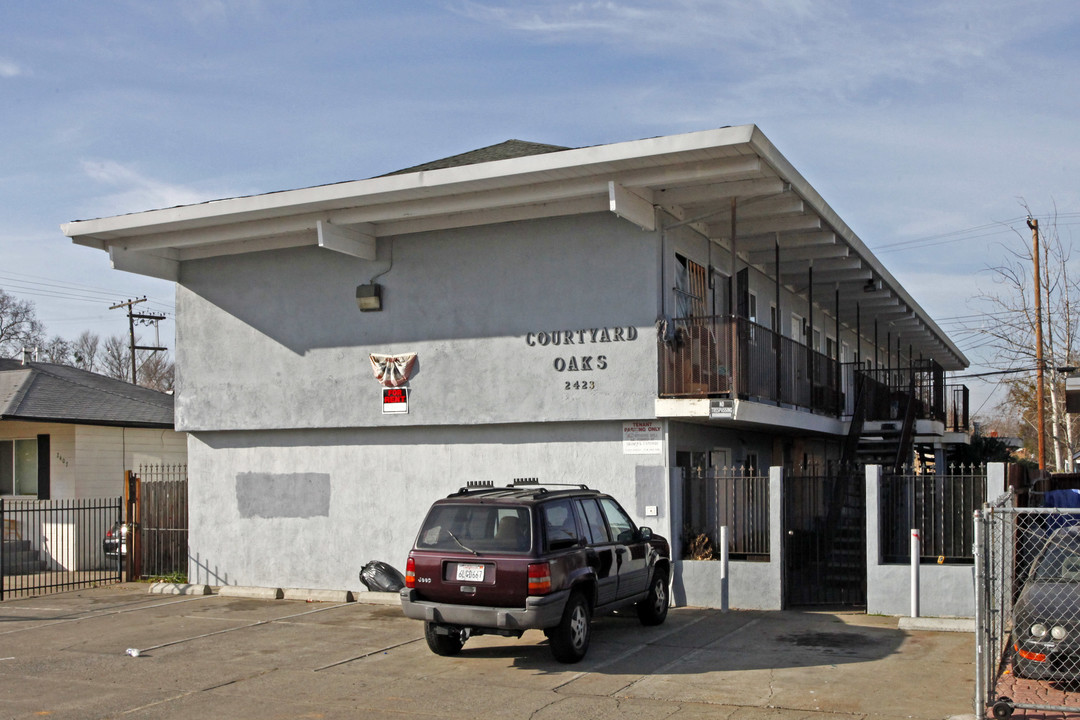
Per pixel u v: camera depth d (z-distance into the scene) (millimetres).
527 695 9180
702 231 16062
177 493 18406
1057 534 9867
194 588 16797
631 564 11844
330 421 16250
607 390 14344
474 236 15469
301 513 16547
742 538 14086
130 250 16766
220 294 17344
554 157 13078
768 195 13844
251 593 16359
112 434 23812
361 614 14227
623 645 11414
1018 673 8664
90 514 22812
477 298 15359
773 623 12703
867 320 26312
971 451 37812
